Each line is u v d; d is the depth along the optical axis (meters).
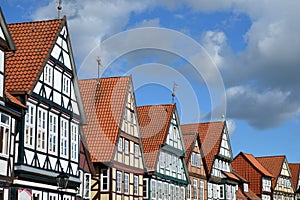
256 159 70.38
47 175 23.25
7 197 20.45
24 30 25.12
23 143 21.52
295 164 76.69
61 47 25.36
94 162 30.48
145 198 35.91
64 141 25.33
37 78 22.55
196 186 45.41
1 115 20.00
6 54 23.00
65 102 25.56
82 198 28.23
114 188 30.75
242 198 55.38
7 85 22.22
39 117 23.00
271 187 66.69
